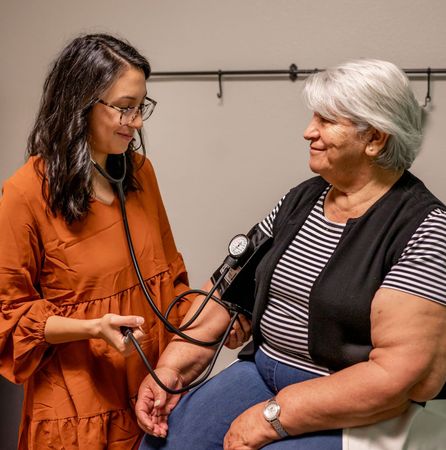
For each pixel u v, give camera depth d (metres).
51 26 2.36
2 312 1.52
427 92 2.23
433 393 1.29
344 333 1.34
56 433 1.56
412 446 1.36
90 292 1.56
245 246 1.57
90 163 1.51
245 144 2.37
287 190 2.39
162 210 1.79
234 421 1.40
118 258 1.58
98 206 1.57
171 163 2.41
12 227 1.50
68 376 1.55
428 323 1.25
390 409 1.32
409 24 2.21
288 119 2.33
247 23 2.28
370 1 2.21
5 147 2.45
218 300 1.62
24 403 1.63
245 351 1.64
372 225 1.35
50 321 1.49
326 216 1.46
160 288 1.67
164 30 2.31
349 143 1.35
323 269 1.37
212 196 2.42
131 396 1.61
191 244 2.47
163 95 2.36
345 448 1.31
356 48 2.25
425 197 1.35
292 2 2.25
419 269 1.26
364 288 1.31
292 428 1.33
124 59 1.49
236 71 2.30
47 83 1.55
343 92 1.32
